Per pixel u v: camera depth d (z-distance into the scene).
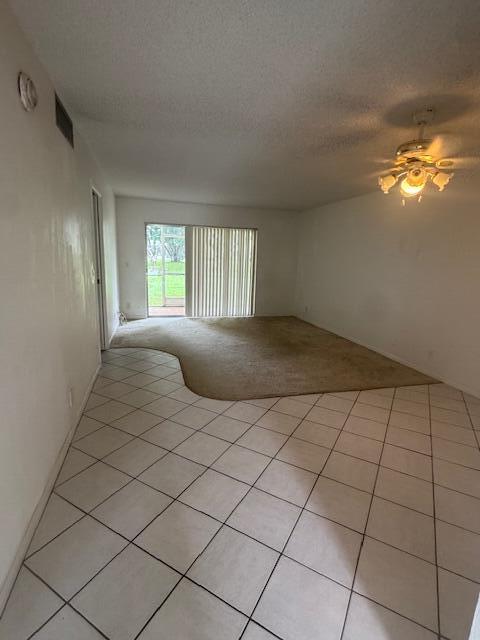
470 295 3.34
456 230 3.48
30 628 1.17
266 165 3.60
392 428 2.65
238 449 2.28
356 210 5.16
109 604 1.26
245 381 3.51
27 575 1.35
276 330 5.96
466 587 1.39
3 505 1.25
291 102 2.15
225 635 1.18
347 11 1.33
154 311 7.53
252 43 1.56
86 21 1.44
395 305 4.38
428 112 2.18
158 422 2.60
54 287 1.97
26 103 1.52
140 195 5.55
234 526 1.64
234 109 2.28
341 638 1.19
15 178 1.41
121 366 3.87
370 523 1.70
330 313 5.94
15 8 1.37
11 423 1.34
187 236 6.38
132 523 1.63
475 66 1.68
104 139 2.93
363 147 2.93
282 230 6.92
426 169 2.37
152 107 2.28
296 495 1.87
